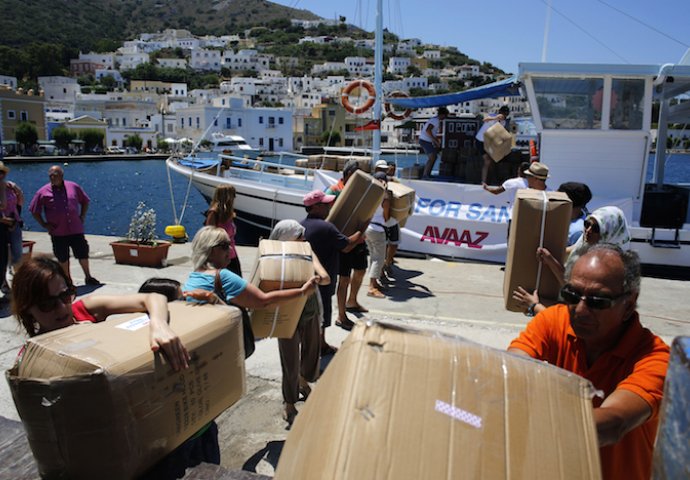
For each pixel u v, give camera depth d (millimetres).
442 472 1131
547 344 2016
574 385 1371
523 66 8688
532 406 1287
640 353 1819
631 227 8633
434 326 5641
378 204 5137
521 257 2811
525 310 2816
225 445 3451
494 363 1356
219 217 5199
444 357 1327
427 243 9562
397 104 11953
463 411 1231
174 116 89250
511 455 1187
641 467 1763
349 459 1127
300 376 4066
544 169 5559
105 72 168875
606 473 1747
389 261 7305
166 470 1934
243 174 12906
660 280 8148
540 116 8930
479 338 5336
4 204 6062
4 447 2240
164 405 1787
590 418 1309
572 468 1212
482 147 10695
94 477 1654
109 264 8094
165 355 1795
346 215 5051
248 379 4387
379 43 12047
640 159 8766
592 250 1883
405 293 7008
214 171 13094
